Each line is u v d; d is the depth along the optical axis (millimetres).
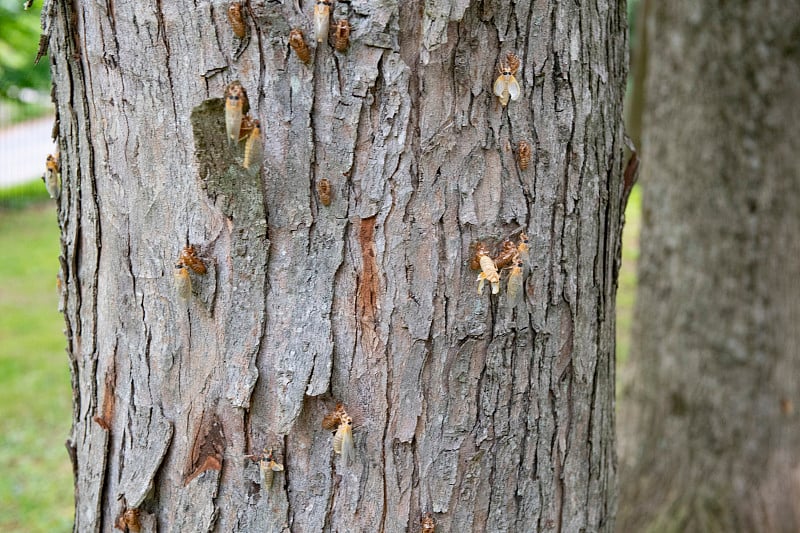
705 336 2889
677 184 2908
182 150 1578
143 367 1639
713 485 2914
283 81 1543
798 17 2615
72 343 1737
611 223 1718
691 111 2832
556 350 1659
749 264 2785
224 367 1598
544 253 1627
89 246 1676
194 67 1556
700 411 2928
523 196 1604
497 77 1570
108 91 1603
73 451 1750
